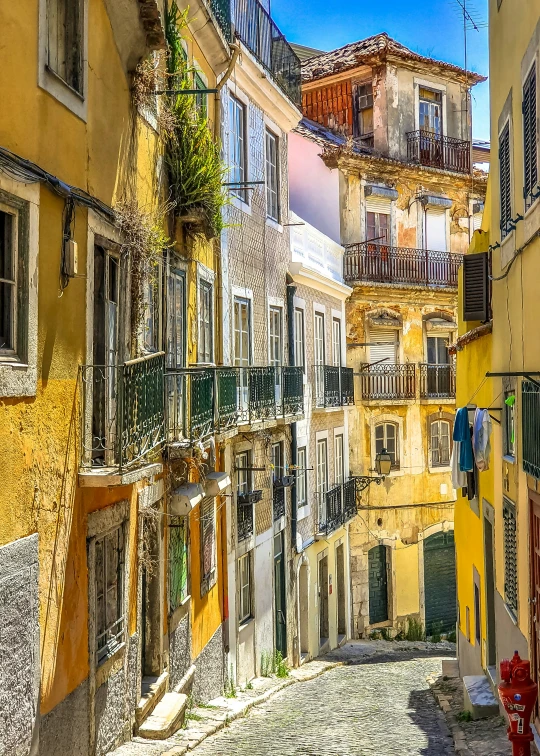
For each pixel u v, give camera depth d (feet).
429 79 99.60
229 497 51.98
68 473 26.18
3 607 21.45
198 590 44.80
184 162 41.14
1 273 22.40
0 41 21.44
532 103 30.01
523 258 32.42
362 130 98.58
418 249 96.48
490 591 43.70
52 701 24.71
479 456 36.94
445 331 98.78
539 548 29.81
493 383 40.96
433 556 97.25
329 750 33.50
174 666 39.81
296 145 94.22
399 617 93.45
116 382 29.53
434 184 99.50
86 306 27.89
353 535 90.33
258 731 38.70
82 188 27.78
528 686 25.13
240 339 55.98
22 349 23.04
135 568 33.88
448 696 47.47
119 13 30.81
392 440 94.12
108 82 30.78
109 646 30.81
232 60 48.42
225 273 52.26
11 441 22.06
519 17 32.60
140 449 29.27
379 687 54.29
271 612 62.03
